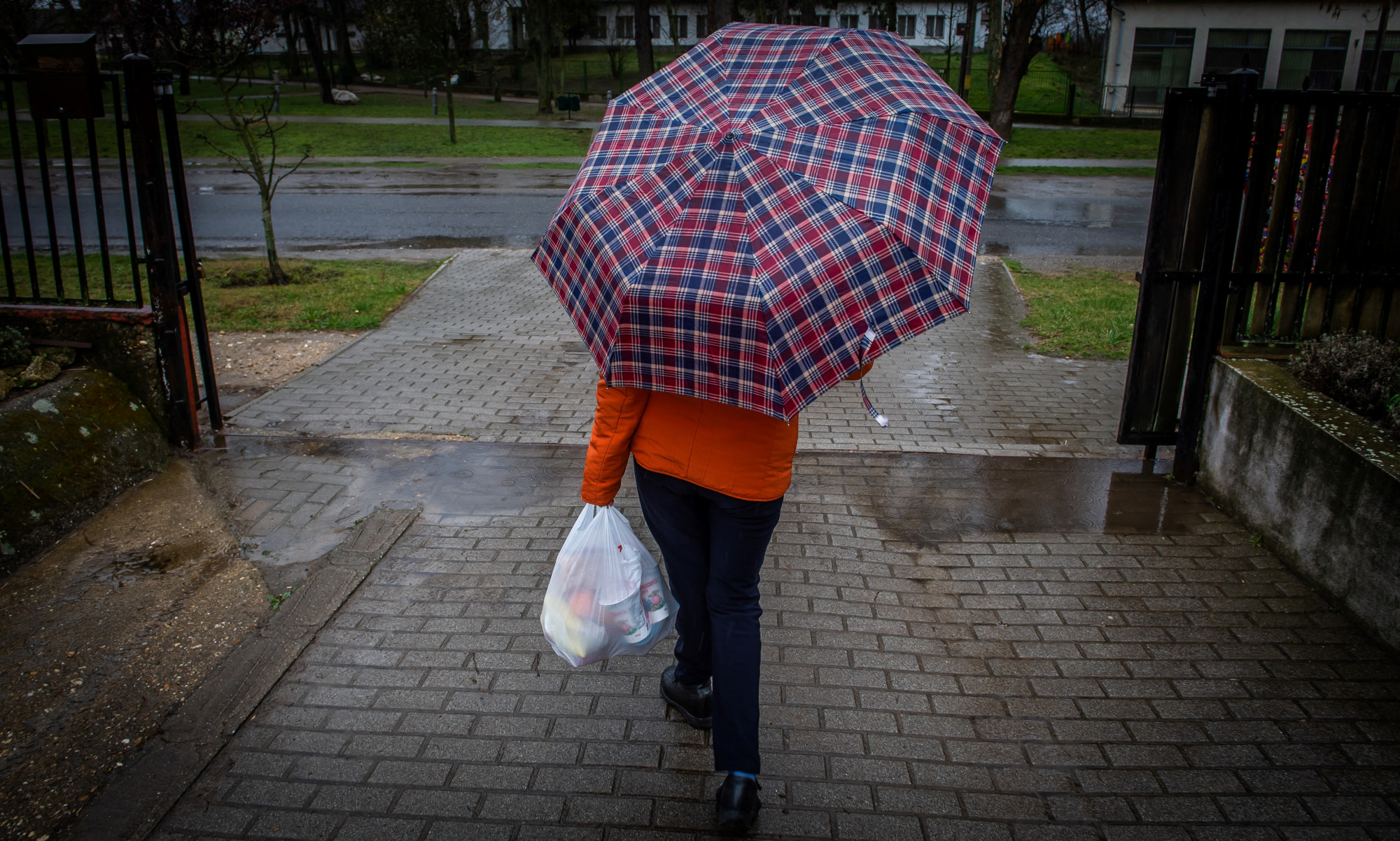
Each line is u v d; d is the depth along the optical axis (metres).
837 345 1.88
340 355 7.04
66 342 4.88
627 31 55.25
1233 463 4.28
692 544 2.47
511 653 3.22
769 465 2.26
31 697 2.97
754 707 2.38
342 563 3.82
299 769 2.65
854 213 1.93
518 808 2.51
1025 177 20.61
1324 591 3.59
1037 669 3.15
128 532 4.11
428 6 24.27
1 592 3.60
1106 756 2.73
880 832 2.43
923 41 53.16
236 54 9.33
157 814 2.48
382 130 28.27
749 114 2.11
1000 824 2.46
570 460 5.01
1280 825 2.46
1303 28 31.73
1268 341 4.58
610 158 2.22
